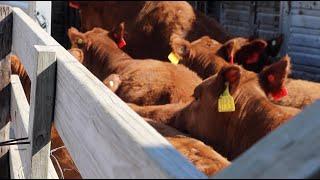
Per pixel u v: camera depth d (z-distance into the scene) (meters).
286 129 1.53
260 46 7.95
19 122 3.49
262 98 4.95
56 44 2.96
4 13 4.12
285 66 5.09
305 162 1.42
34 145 2.75
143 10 9.88
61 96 2.63
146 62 7.26
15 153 3.35
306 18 9.12
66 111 2.50
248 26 11.01
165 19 9.51
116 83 6.72
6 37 4.14
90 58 8.55
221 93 4.97
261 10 10.57
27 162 2.82
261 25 10.60
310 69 9.00
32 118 2.78
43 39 3.02
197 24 9.43
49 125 2.79
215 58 7.55
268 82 5.15
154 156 1.57
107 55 8.33
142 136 1.69
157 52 9.52
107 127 1.88
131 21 9.99
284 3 9.69
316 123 1.54
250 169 1.44
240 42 8.33
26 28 3.52
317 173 1.41
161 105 6.16
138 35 9.74
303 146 1.47
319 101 1.68
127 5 10.18
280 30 9.83
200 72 7.55
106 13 10.52
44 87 2.76
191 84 6.73
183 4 9.75
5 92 4.15
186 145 4.39
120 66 7.80
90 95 2.13
